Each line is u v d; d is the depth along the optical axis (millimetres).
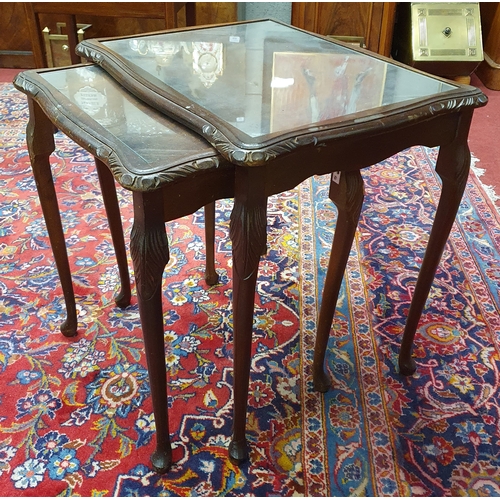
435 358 1347
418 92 976
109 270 1618
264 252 853
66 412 1177
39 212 1900
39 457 1082
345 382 1274
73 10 2451
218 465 1080
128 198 1998
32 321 1420
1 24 3123
